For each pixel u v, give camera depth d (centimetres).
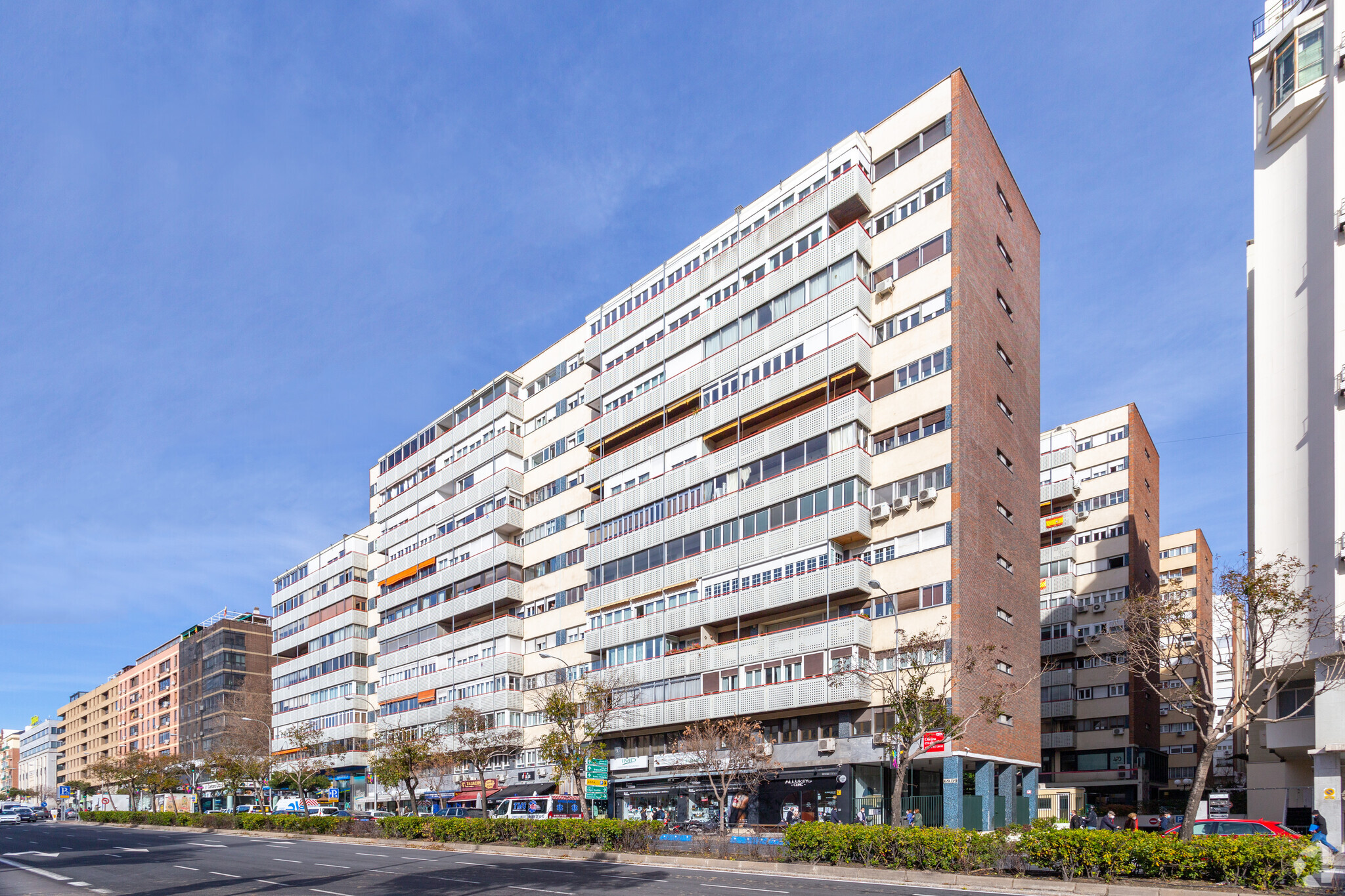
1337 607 2873
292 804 6919
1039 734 4150
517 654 5969
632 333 5350
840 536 3809
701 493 4547
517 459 6400
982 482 3806
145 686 13912
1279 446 3256
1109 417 6581
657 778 4444
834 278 4131
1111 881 1839
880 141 4275
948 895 1852
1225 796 4531
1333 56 3167
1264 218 3456
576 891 1972
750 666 4047
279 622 9850
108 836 5028
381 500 8419
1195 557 7062
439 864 2742
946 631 3503
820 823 2459
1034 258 4806
